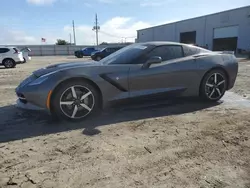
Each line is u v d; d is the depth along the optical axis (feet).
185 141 9.89
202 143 9.70
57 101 11.71
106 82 12.51
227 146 9.44
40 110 11.69
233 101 16.49
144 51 13.96
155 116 13.20
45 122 12.31
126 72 12.94
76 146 9.48
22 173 7.55
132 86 13.15
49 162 8.25
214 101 16.15
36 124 12.06
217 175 7.42
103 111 13.97
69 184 6.97
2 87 23.48
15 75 35.06
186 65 14.56
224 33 116.47
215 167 7.89
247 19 103.14
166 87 14.15
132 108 14.71
